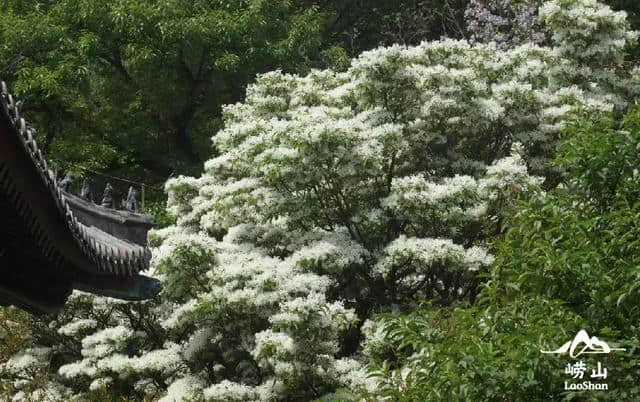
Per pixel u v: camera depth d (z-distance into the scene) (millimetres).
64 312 19344
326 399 15445
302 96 19734
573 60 19984
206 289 17344
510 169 16906
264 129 18672
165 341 18812
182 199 19516
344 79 19984
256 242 18250
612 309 10227
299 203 17156
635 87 20219
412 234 17938
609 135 11445
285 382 15766
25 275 9898
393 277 17438
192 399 16641
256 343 16672
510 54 19734
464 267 16656
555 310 10180
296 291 16297
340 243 17000
